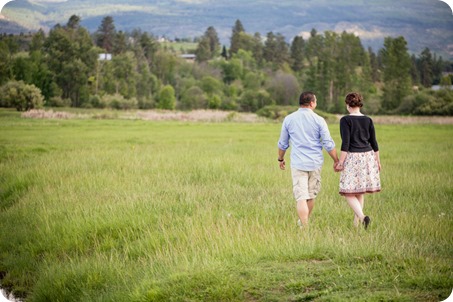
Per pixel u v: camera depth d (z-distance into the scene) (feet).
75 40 269.85
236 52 482.69
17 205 76.89
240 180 84.53
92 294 45.68
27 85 220.64
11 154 124.88
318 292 36.32
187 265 42.50
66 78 262.26
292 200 68.18
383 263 40.16
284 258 42.60
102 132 193.16
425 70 258.78
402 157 115.44
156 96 346.13
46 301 47.98
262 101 382.63
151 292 39.40
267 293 37.17
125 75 336.70
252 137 186.60
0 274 56.44
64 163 104.99
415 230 51.70
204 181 84.99
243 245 45.34
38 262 56.65
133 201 67.26
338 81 341.21
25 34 218.18
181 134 196.85
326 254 42.88
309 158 53.16
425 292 36.17
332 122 292.61
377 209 62.39
